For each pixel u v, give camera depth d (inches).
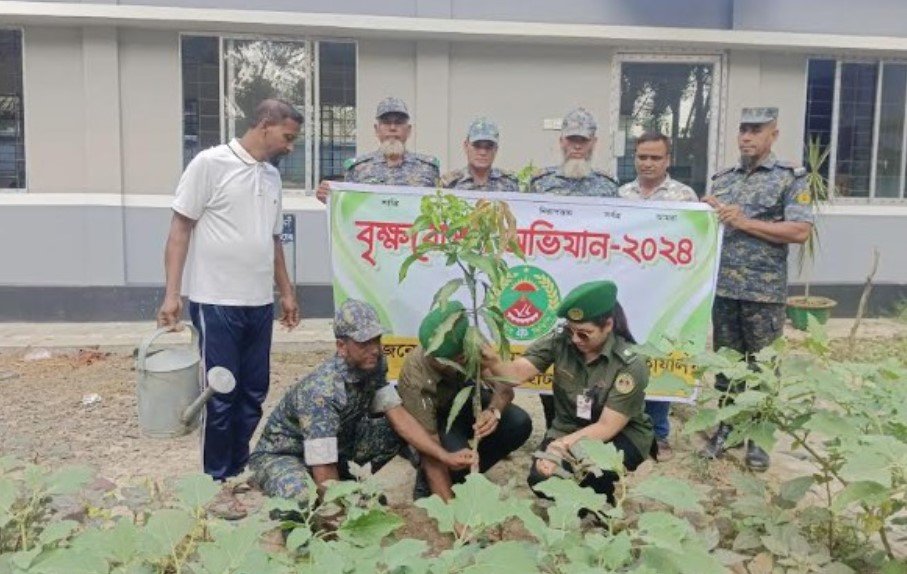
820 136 323.9
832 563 97.0
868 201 329.1
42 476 86.2
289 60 303.3
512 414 144.9
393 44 304.3
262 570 71.2
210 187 143.4
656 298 164.1
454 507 78.1
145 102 298.7
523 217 161.9
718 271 170.2
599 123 313.9
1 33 293.7
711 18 307.9
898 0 314.2
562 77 310.8
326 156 309.3
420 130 306.3
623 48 311.3
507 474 161.6
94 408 206.5
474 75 307.6
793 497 104.8
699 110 318.3
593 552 76.1
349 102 307.6
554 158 314.0
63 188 300.2
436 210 120.9
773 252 169.8
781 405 101.2
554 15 302.4
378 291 160.9
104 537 74.6
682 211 162.7
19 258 299.7
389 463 169.5
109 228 300.2
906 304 327.3
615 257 163.2
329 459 123.6
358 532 82.7
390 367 161.9
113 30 292.0
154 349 152.6
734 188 174.2
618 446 131.9
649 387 160.6
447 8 297.6
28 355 259.1
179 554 82.9
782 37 307.0
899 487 81.7
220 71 300.4
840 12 312.0
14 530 83.2
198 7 290.8
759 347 172.7
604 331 128.7
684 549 79.1
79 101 297.0
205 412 146.3
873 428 96.7
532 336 163.3
